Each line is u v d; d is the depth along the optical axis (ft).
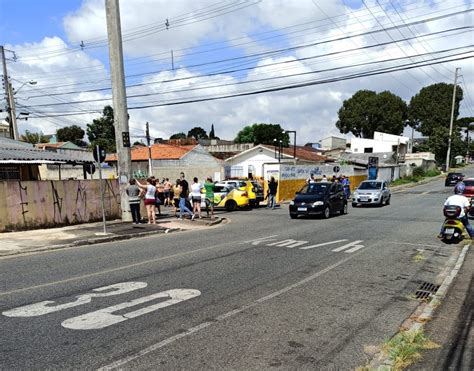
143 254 31.27
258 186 79.97
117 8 51.29
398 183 154.51
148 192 50.16
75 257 30.53
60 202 47.96
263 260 28.53
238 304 18.74
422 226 47.09
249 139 268.82
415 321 16.69
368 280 23.32
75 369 12.48
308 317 17.13
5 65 96.53
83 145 238.07
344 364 12.90
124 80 52.49
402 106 267.39
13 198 43.42
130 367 12.61
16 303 18.90
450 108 255.50
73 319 16.72
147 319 16.75
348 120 268.00
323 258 29.30
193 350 13.84
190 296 19.89
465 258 28.81
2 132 148.77
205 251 32.17
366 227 46.78
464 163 324.60
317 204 56.03
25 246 34.47
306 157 155.12
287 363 12.94
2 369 12.47
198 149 138.31
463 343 14.08
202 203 73.10
